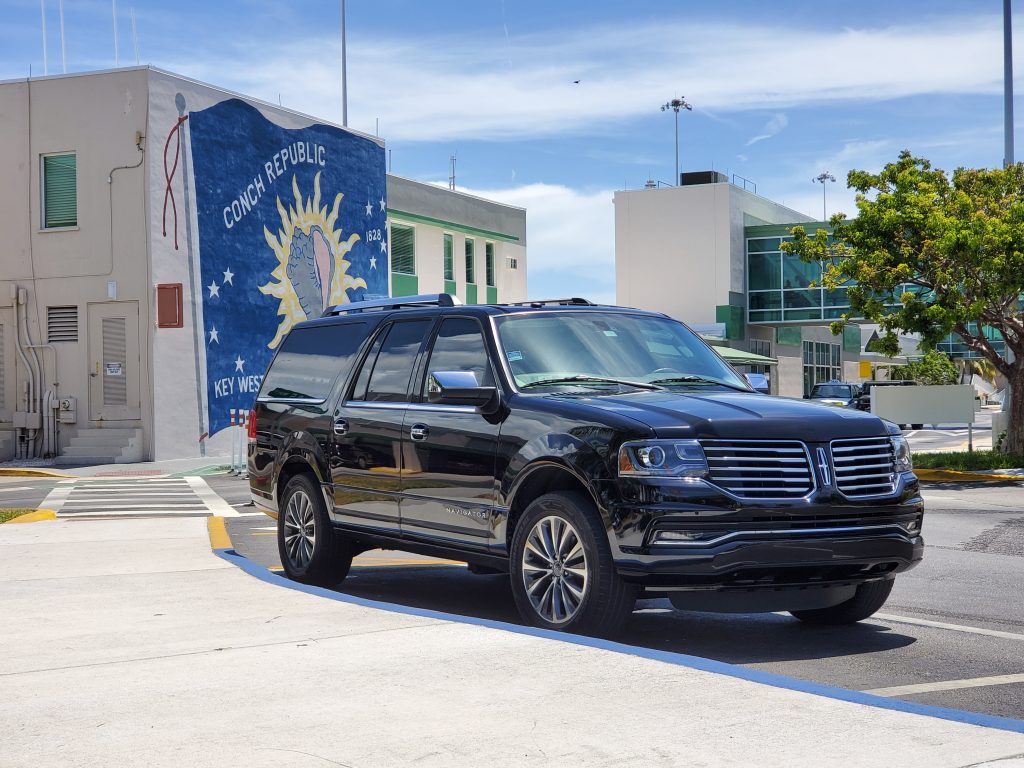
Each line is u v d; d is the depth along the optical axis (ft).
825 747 14.19
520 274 173.47
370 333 29.68
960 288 79.56
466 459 24.98
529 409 23.81
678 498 20.95
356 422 28.68
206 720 15.58
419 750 14.11
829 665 21.40
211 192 97.81
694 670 18.04
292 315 108.27
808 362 234.79
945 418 77.46
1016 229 72.54
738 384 26.48
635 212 206.59
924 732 14.80
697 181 212.02
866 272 76.84
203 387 95.55
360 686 17.26
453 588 31.35
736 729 14.90
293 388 32.07
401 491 26.99
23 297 93.20
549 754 13.93
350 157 119.44
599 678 17.54
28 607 25.11
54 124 93.25
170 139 93.30
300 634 21.39
